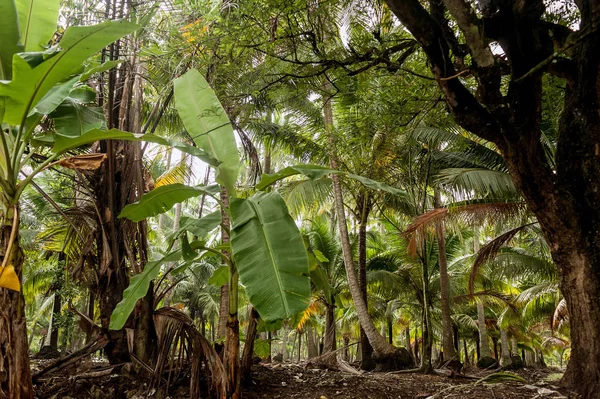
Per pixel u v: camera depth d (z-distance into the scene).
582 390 4.82
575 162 5.20
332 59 4.18
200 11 4.14
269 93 4.82
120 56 4.95
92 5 4.71
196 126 4.32
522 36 4.29
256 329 4.55
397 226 12.28
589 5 4.09
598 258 4.94
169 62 4.80
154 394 3.84
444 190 9.30
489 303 17.25
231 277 3.78
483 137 4.72
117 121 5.16
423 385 5.61
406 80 4.91
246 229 3.08
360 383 5.04
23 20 3.58
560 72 4.94
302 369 6.17
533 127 4.70
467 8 3.21
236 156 4.15
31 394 3.02
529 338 22.83
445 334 10.13
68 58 2.91
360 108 5.92
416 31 3.72
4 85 2.83
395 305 14.98
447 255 13.19
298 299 2.67
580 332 4.99
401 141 7.48
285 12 3.78
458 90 4.40
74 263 5.64
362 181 3.83
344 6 4.04
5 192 3.04
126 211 3.77
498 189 7.53
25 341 3.02
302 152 10.05
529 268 11.71
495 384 5.16
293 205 10.14
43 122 4.59
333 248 12.62
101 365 4.41
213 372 3.76
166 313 4.22
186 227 3.96
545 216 5.08
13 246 2.99
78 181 5.00
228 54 4.24
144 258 4.88
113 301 4.46
